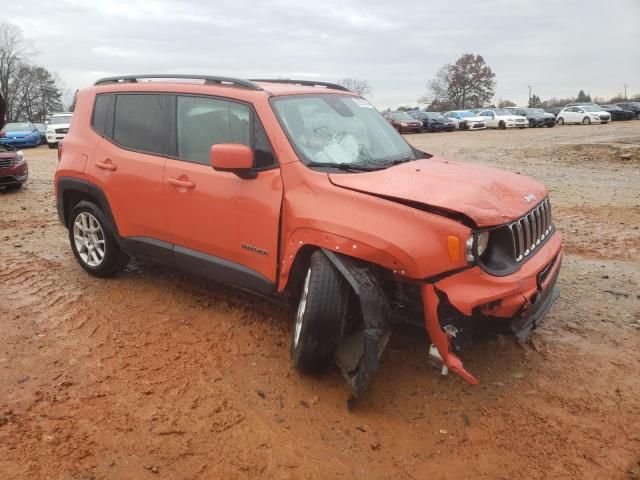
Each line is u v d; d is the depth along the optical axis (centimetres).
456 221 326
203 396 354
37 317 463
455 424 333
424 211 334
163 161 462
